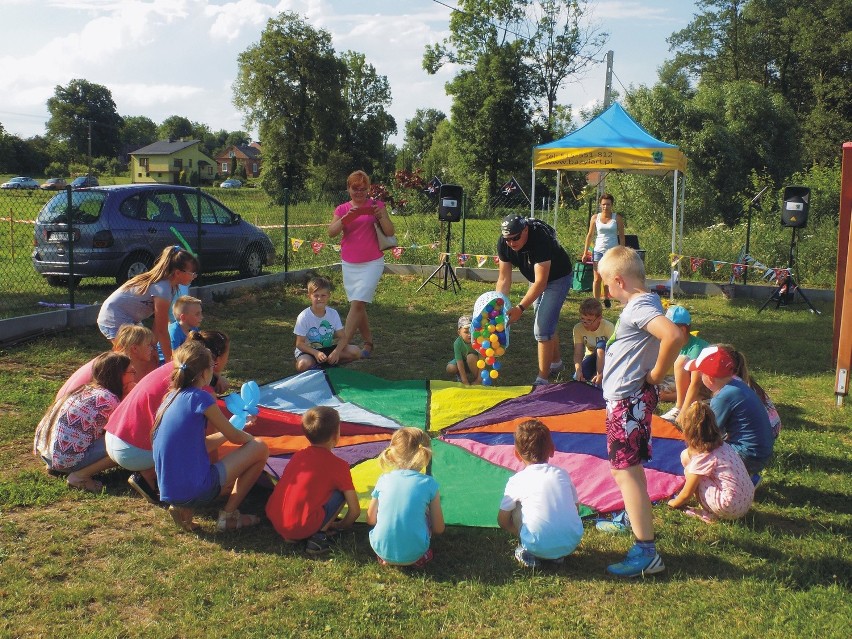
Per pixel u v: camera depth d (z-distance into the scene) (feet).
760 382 25.73
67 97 408.87
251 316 35.42
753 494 15.14
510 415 20.25
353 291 27.20
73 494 15.84
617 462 13.07
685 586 12.75
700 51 175.83
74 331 30.35
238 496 14.64
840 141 143.74
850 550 14.05
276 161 198.29
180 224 41.01
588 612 11.96
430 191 55.31
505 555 13.67
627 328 12.77
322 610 11.81
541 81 161.07
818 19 155.22
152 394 15.07
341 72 199.72
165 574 12.92
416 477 13.33
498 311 23.09
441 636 11.28
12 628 11.20
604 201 41.04
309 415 14.06
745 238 53.36
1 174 286.87
